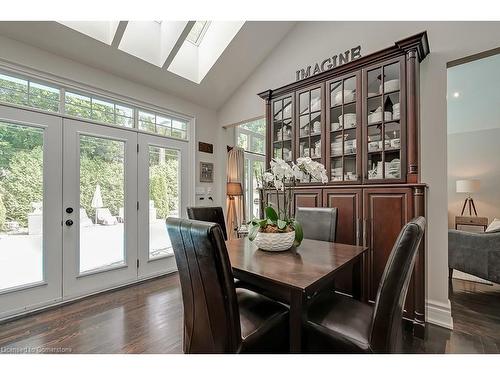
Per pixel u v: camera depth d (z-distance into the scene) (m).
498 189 4.65
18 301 2.25
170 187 3.55
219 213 2.47
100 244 2.83
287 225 1.76
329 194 2.46
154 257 3.32
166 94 3.46
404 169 2.08
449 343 1.83
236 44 3.19
